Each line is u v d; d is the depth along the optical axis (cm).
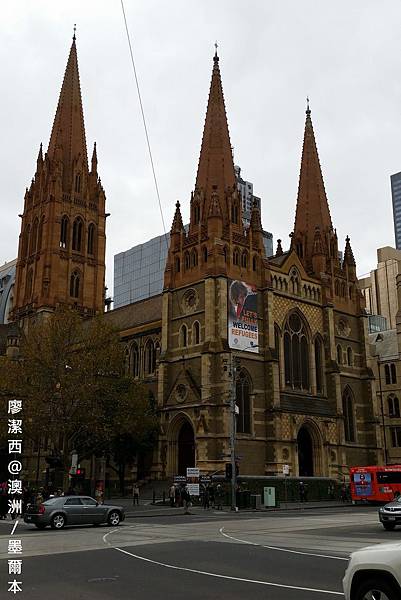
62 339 6712
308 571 1827
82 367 6562
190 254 7681
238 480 6225
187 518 4453
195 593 1512
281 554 2214
